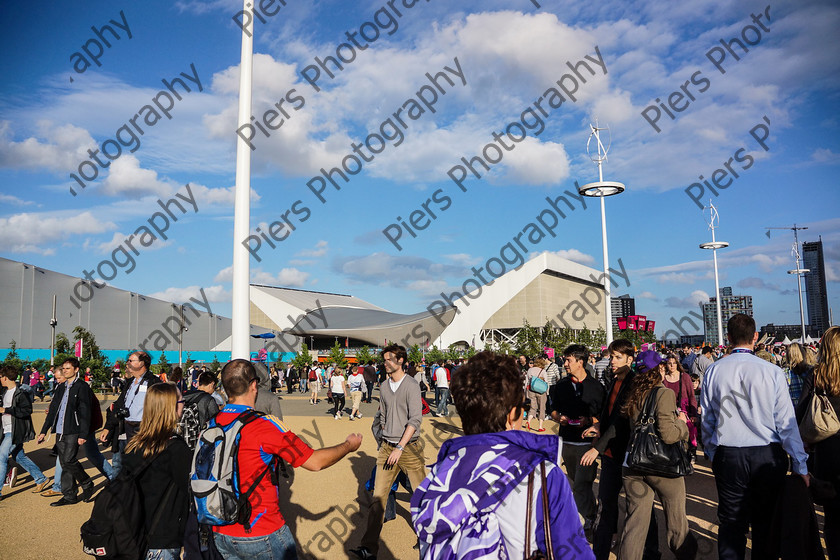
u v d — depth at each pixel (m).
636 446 4.30
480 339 90.81
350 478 8.89
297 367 50.53
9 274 55.91
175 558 3.75
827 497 4.12
